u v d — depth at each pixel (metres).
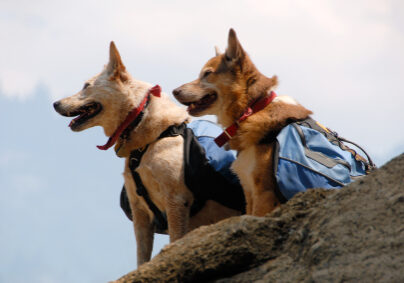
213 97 9.89
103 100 10.41
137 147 10.27
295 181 8.48
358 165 9.20
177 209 10.02
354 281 5.01
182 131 10.34
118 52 10.48
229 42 9.74
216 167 10.16
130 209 11.38
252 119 9.22
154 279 6.07
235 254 5.95
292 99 9.63
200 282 6.03
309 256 5.54
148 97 10.42
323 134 9.10
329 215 5.78
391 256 5.07
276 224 6.10
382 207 5.54
